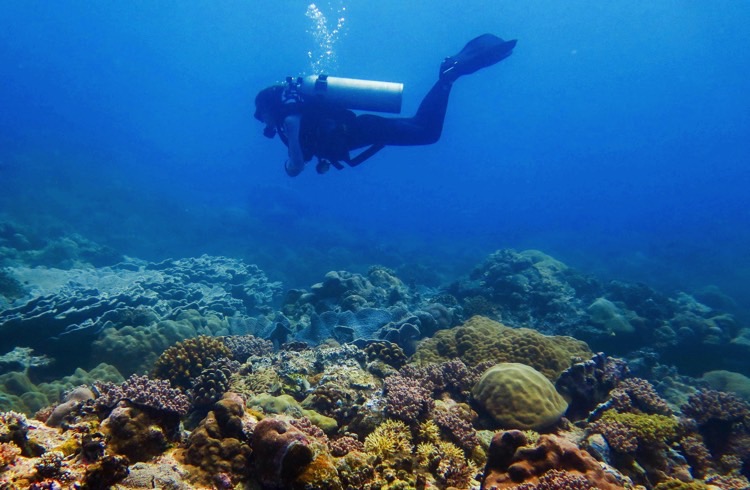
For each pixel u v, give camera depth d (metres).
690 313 12.25
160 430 3.46
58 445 2.94
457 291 13.68
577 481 3.10
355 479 3.12
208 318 9.95
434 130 8.66
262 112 8.32
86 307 7.97
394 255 29.62
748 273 32.00
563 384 6.11
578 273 15.04
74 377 6.61
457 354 7.43
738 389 8.59
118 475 2.55
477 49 9.01
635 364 9.59
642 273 30.39
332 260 27.08
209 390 5.02
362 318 8.96
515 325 11.45
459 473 3.92
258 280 15.07
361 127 8.05
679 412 6.68
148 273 13.84
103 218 28.19
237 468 3.17
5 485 2.28
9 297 10.59
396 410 4.54
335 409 4.82
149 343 7.68
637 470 4.80
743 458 5.89
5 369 6.61
